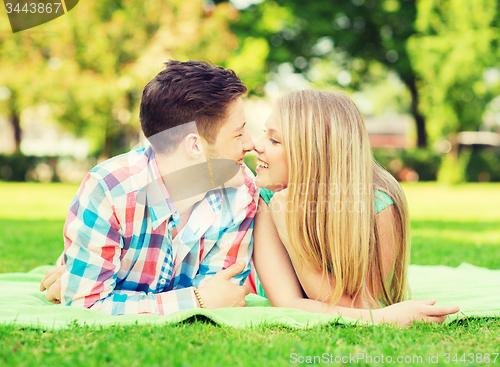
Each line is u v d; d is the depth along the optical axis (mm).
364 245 2043
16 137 20469
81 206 1948
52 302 2160
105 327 1766
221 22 13586
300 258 2105
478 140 27719
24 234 5559
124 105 14258
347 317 1965
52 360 1460
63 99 13664
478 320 2059
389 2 18219
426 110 17609
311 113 2086
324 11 17688
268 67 17859
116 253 1966
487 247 5008
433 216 8836
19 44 13141
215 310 1942
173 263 2121
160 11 12914
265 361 1485
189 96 1974
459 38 16094
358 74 20703
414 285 2914
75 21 12547
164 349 1562
